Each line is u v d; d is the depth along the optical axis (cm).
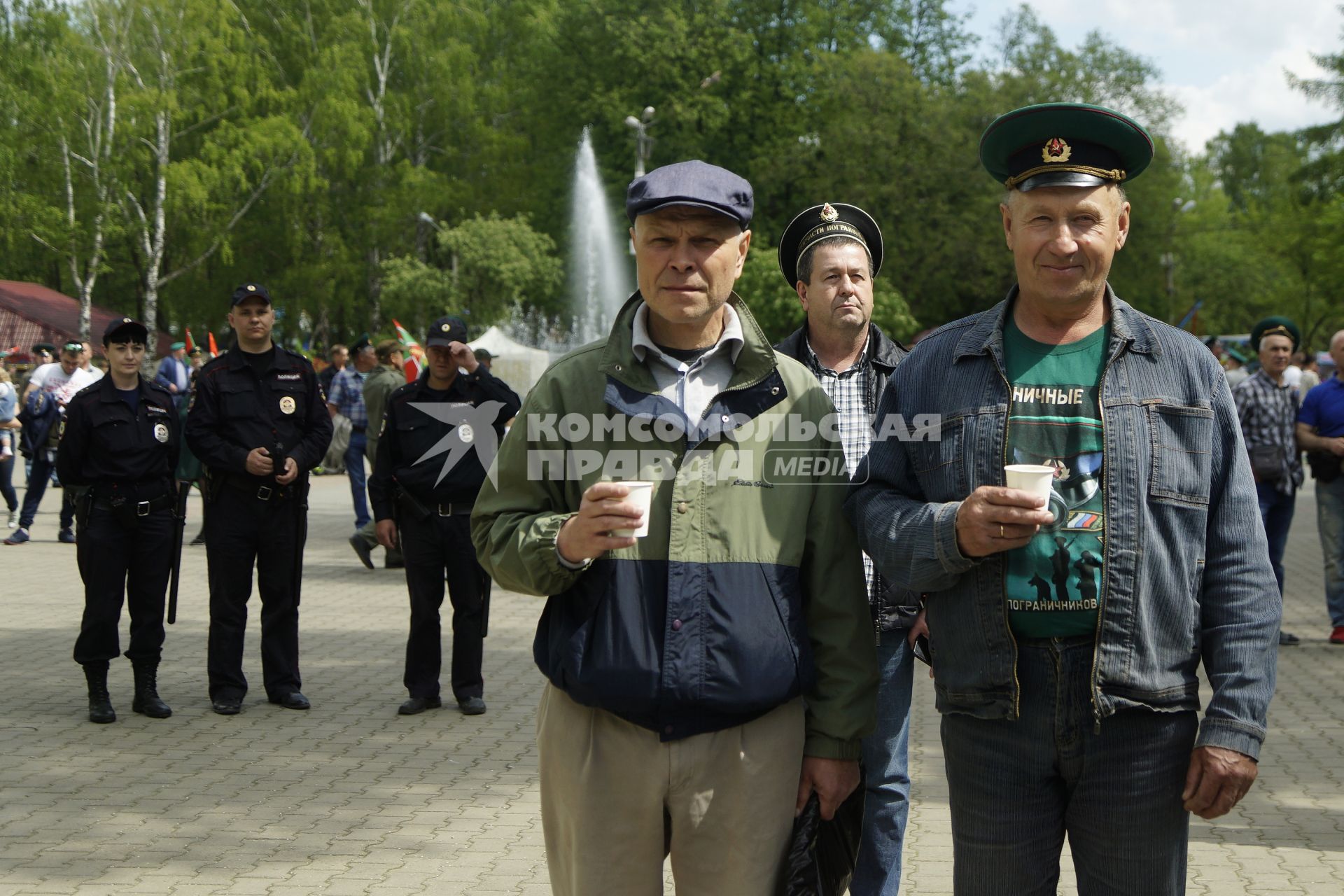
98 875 432
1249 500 260
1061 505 254
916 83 4016
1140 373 259
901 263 3922
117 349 644
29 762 571
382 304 4081
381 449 680
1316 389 859
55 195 4025
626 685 253
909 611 371
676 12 4109
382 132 4225
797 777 266
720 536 260
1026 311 269
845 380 399
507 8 4659
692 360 269
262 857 452
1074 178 254
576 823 264
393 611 978
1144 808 255
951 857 455
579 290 4156
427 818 498
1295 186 3747
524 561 253
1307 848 463
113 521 645
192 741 611
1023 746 258
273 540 673
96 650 644
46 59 3897
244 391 662
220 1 4059
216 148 3862
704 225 253
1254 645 251
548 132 4475
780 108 4159
